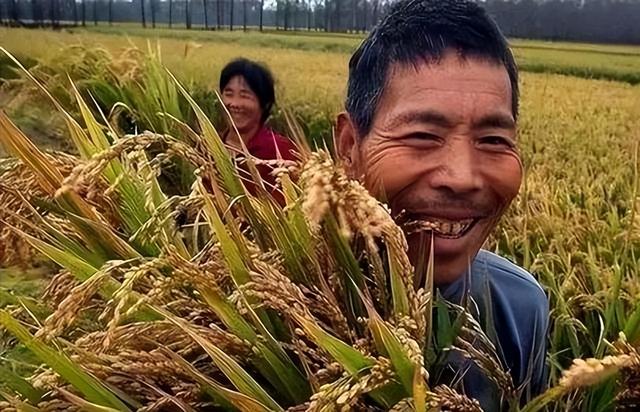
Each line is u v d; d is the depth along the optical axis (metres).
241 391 0.97
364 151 1.15
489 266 1.46
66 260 1.10
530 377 1.32
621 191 4.22
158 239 1.16
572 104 10.34
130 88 5.07
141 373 1.01
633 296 1.96
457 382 1.12
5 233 1.21
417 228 1.09
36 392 1.09
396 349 0.86
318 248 1.09
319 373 0.96
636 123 8.43
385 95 1.12
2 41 9.78
